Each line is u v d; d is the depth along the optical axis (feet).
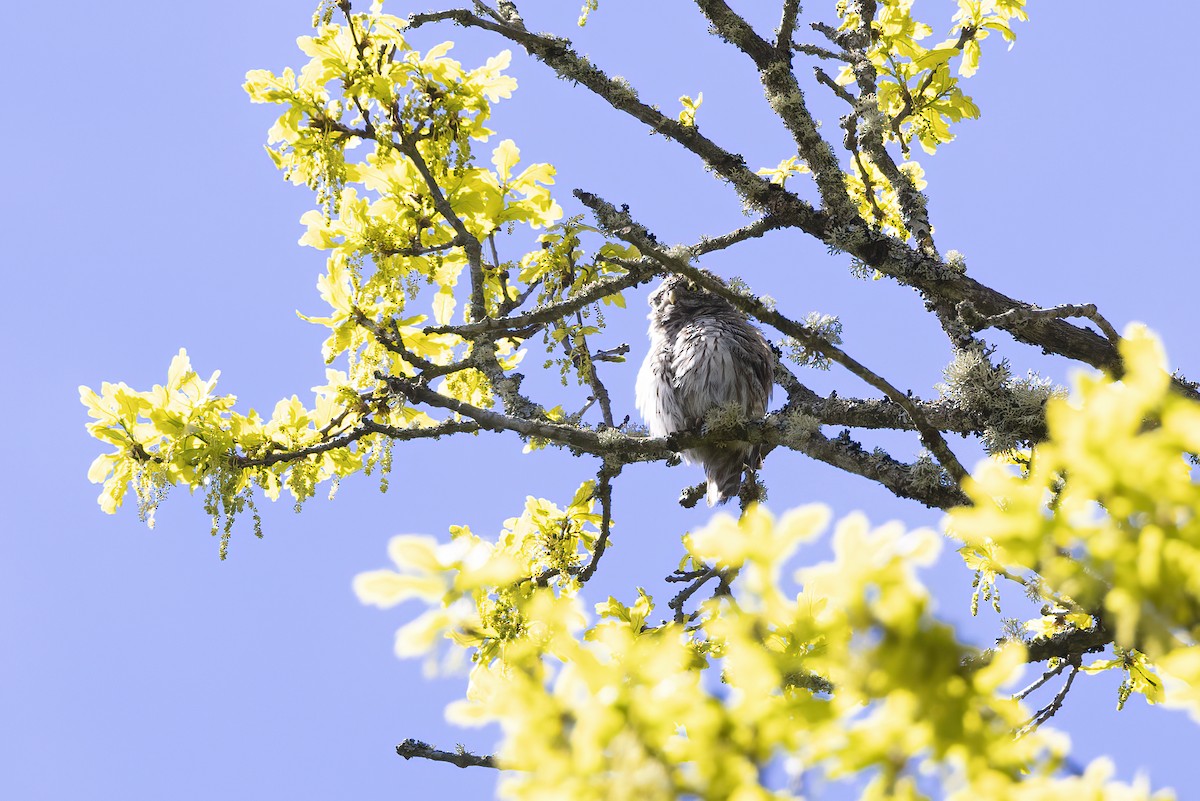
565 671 11.98
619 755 11.14
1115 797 11.09
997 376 34.24
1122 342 10.59
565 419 39.65
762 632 11.82
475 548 12.57
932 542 11.37
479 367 39.63
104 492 38.60
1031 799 11.05
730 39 41.47
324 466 40.86
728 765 11.04
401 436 39.06
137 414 38.58
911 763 11.08
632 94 40.83
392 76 39.14
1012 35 44.78
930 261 37.78
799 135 40.11
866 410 35.96
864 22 44.83
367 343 40.88
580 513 40.27
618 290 38.06
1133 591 10.37
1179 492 10.28
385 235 40.09
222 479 37.52
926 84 44.93
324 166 38.83
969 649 10.98
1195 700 11.17
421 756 32.09
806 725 11.12
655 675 11.72
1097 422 10.46
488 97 41.09
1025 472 34.76
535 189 41.98
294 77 39.86
